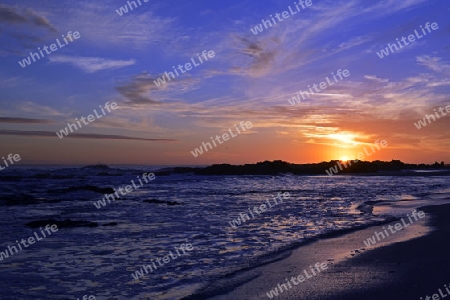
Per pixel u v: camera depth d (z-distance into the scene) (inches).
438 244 455.8
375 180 2469.2
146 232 583.8
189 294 302.2
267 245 481.1
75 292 311.4
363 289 300.8
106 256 428.8
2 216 783.1
